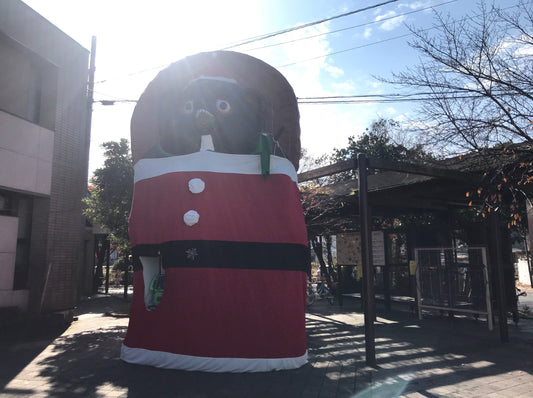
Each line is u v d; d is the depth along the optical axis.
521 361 6.63
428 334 8.99
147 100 7.52
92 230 20.30
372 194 10.96
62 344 8.05
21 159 9.99
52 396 4.84
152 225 6.54
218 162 6.55
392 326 10.12
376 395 4.94
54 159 11.03
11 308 9.50
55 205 10.95
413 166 7.29
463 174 7.82
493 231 8.34
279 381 5.42
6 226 9.83
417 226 12.21
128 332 6.50
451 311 11.28
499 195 7.36
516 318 10.30
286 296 6.17
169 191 6.52
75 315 13.11
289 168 6.96
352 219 13.47
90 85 13.32
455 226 11.40
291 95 7.64
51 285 10.59
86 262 20.25
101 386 5.20
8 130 9.71
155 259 6.78
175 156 6.80
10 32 9.84
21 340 8.52
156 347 6.01
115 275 28.48
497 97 6.62
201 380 5.41
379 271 13.70
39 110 11.09
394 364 6.41
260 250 6.22
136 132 7.63
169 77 7.34
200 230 6.16
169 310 6.01
